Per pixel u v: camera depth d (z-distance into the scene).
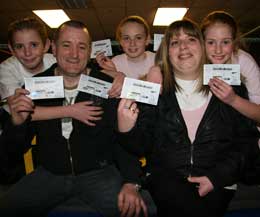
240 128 1.59
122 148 1.69
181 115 1.58
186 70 1.61
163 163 1.59
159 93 1.54
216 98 1.59
